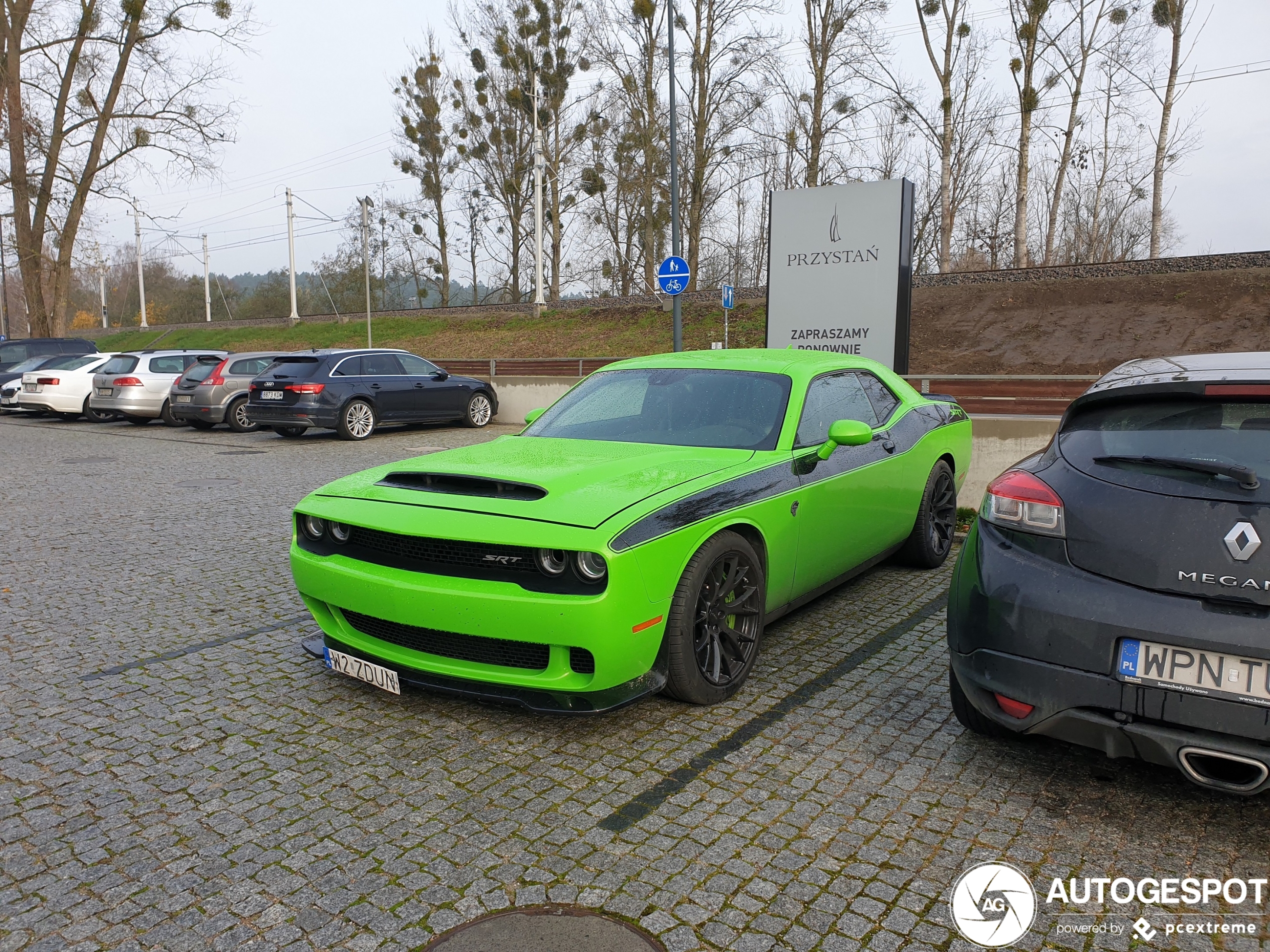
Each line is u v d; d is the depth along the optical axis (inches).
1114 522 95.3
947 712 132.5
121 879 92.4
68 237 1065.5
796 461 150.3
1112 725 93.7
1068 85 1353.3
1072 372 876.6
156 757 120.8
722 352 191.2
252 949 80.7
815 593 166.1
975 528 111.7
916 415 203.6
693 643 127.2
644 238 1627.7
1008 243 1822.1
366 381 546.0
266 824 103.1
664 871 92.0
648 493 123.3
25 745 125.0
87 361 712.4
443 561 120.3
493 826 101.6
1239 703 86.6
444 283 2036.2
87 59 1036.5
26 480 378.9
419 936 82.2
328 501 137.2
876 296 377.1
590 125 1654.8
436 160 1961.1
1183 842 97.2
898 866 92.7
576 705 115.7
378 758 119.8
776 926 83.0
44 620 183.9
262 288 2785.4
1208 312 924.0
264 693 143.6
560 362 979.9
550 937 81.5
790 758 117.8
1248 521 87.7
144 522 286.4
